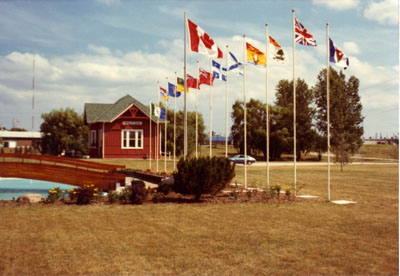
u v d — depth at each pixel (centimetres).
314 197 1625
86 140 6103
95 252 771
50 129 5994
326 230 980
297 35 1642
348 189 1994
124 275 645
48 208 1282
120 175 1877
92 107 4791
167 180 1727
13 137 9631
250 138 6125
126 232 943
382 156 8188
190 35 1869
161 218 1123
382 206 1395
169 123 5103
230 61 1859
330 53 1605
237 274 654
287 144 6050
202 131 5903
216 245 830
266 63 1756
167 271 665
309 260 729
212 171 1450
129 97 4606
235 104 6272
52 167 2025
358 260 729
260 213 1217
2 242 838
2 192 2142
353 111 6594
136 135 4319
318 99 6881
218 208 1308
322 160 6825
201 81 2269
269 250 794
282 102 8350
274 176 2869
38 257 735
